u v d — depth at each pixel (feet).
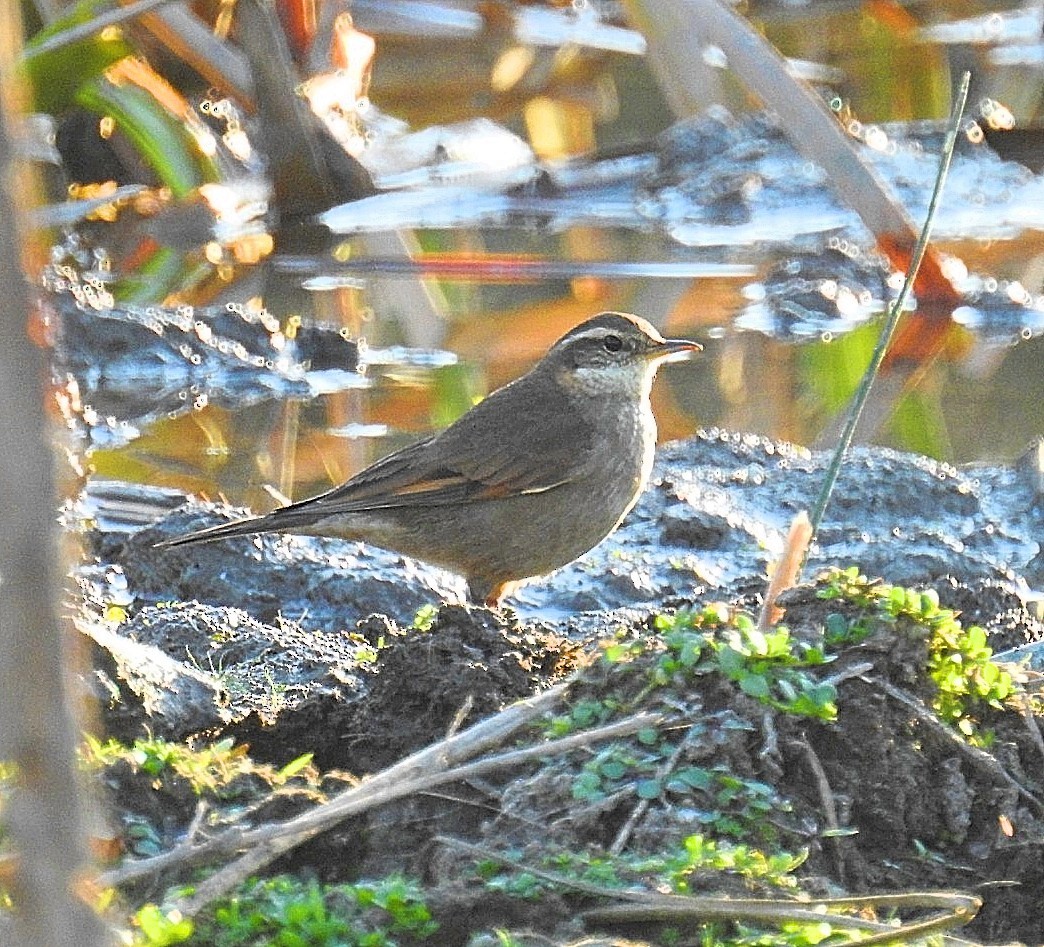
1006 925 25.95
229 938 22.54
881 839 26.04
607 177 77.51
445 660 30.86
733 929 22.90
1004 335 62.34
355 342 59.98
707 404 56.13
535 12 78.54
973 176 77.46
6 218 12.26
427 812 25.96
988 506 47.91
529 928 23.00
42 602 12.49
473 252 71.41
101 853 24.14
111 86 69.10
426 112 79.66
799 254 70.13
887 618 27.22
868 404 55.93
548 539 39.19
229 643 36.52
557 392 39.34
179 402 56.39
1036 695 28.89
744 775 25.81
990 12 84.89
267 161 71.15
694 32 64.54
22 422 12.37
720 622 27.86
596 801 25.32
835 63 83.87
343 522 38.42
